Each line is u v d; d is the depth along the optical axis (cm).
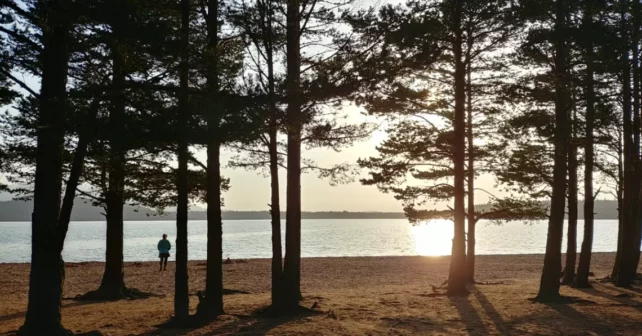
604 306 1420
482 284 2133
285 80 1085
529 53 1474
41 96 980
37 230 991
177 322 1169
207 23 1231
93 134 934
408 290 1981
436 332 1110
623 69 1461
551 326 1161
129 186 1719
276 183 1309
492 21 1553
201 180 1739
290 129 1109
